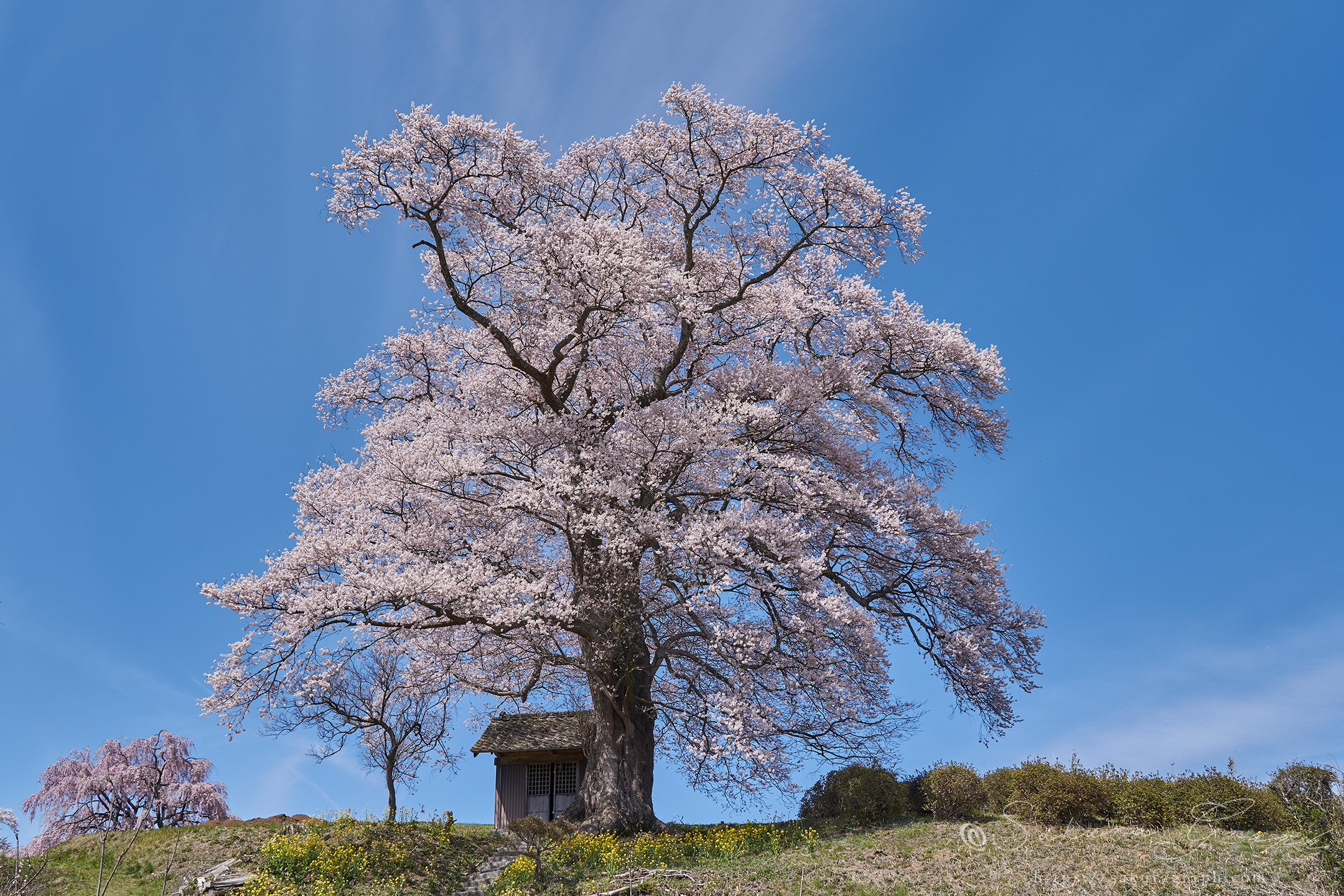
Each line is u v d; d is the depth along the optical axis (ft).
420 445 59.11
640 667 57.77
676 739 57.41
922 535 61.00
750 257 68.80
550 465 54.85
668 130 67.00
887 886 36.29
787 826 52.65
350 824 52.42
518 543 58.90
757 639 50.75
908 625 60.85
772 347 67.36
